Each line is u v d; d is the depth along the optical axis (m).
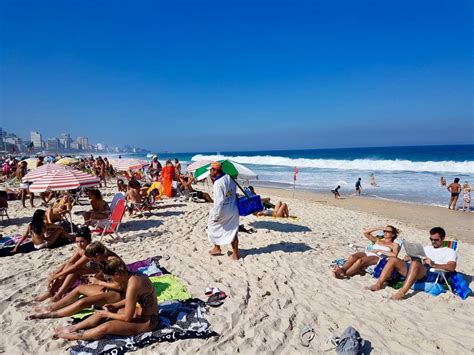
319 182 25.47
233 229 6.10
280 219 10.14
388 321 4.21
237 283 5.21
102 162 18.52
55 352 3.44
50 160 24.31
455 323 4.16
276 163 48.50
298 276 5.59
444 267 4.86
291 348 3.67
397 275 5.19
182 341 3.65
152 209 11.43
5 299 4.54
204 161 14.34
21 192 12.23
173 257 6.40
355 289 5.12
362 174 30.05
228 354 3.51
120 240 7.59
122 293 4.08
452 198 14.84
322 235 8.51
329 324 4.14
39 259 6.18
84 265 4.61
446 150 80.31
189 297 4.66
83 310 4.19
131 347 3.50
